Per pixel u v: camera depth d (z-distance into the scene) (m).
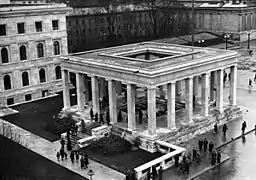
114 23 161.50
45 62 91.00
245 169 54.00
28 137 67.69
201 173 52.94
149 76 57.78
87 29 154.00
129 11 163.00
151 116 59.75
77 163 57.34
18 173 54.31
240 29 157.62
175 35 164.75
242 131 65.56
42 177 53.09
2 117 78.50
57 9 90.62
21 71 87.50
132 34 165.62
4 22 82.94
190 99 64.56
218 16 163.00
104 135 64.12
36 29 88.44
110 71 63.91
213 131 67.44
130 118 62.66
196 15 170.75
